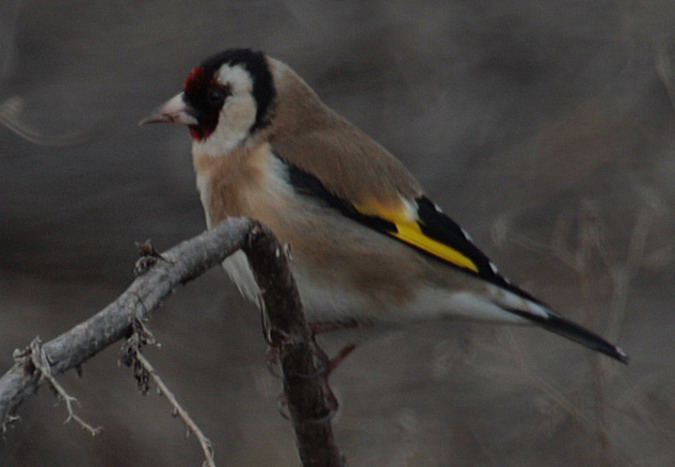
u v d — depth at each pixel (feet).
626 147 45.65
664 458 35.29
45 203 44.62
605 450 32.96
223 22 46.03
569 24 47.73
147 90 45.34
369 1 46.55
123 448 39.37
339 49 46.16
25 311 43.65
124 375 40.50
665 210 39.73
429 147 46.09
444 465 38.55
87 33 45.68
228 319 44.01
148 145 45.11
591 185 45.11
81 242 44.75
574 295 40.98
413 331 41.16
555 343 39.40
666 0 45.73
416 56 46.50
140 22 45.88
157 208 45.06
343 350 25.76
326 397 20.48
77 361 13.43
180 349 43.14
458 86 46.85
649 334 41.52
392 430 39.32
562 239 38.14
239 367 42.70
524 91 47.32
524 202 45.11
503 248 41.16
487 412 39.45
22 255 44.45
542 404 35.81
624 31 46.03
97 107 45.06
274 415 41.34
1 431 12.61
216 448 40.42
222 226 16.10
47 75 45.32
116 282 44.75
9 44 44.50
